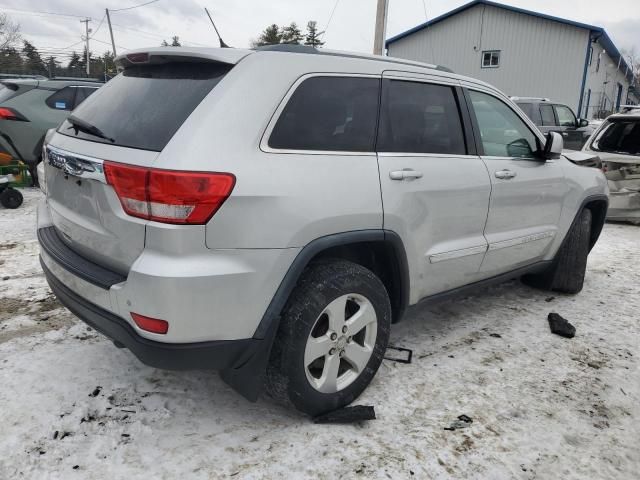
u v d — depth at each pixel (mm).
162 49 2455
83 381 2846
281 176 2236
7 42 57031
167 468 2234
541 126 12781
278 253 2215
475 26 26172
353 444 2434
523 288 4734
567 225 4242
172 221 2006
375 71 2791
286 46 2553
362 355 2678
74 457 2277
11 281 4320
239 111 2205
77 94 7992
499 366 3227
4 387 2752
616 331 3826
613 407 2846
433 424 2609
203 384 2889
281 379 2400
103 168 2154
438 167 2982
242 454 2338
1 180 6855
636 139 7508
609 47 28578
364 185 2541
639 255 6035
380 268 2908
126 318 2160
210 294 2074
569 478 2297
